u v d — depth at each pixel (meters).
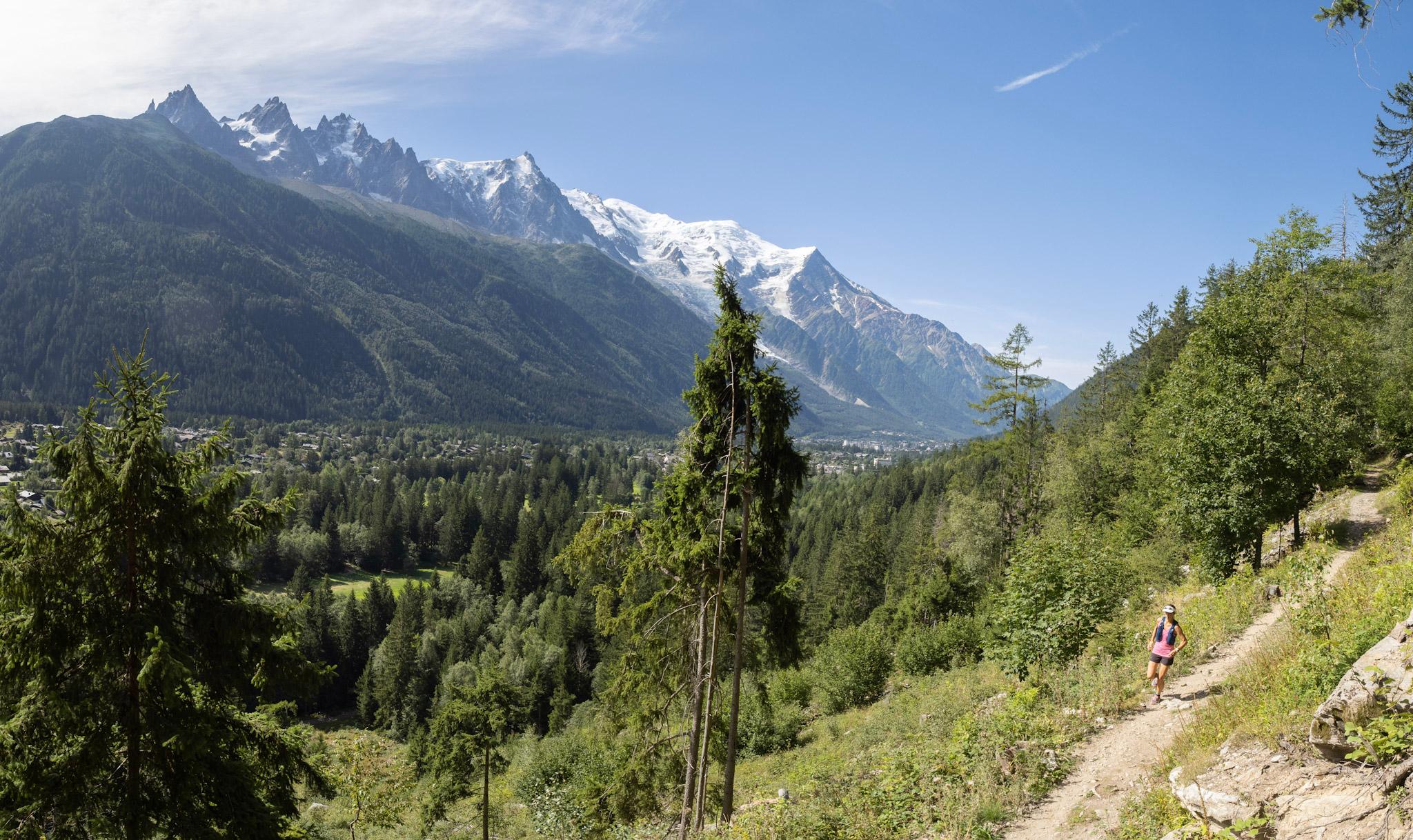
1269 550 27.00
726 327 16.88
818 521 137.12
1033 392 46.31
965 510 50.78
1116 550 28.64
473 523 133.38
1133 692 13.32
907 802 11.30
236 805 10.83
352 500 140.50
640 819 20.83
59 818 9.86
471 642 84.25
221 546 11.13
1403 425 36.25
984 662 26.91
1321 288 30.81
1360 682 7.04
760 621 20.09
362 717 77.00
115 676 10.30
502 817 33.00
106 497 10.00
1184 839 7.27
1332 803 6.51
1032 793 10.48
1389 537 17.05
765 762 26.92
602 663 69.19
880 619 52.84
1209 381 26.20
